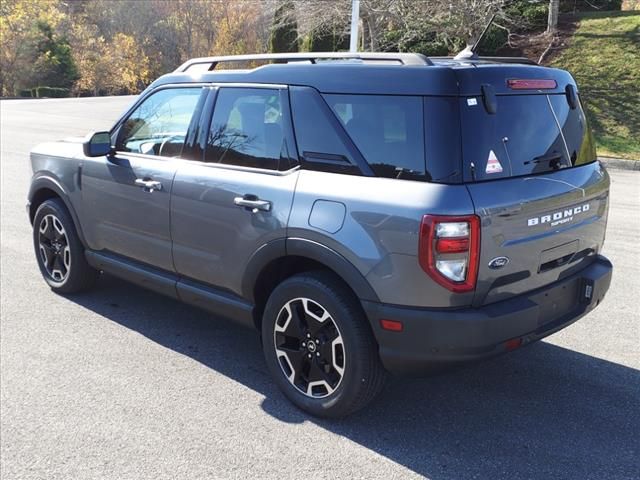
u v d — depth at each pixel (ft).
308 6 59.62
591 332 15.64
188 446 10.78
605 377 13.38
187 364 13.84
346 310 10.75
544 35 63.00
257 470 10.14
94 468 10.18
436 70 10.02
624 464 10.34
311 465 10.28
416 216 9.67
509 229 10.12
